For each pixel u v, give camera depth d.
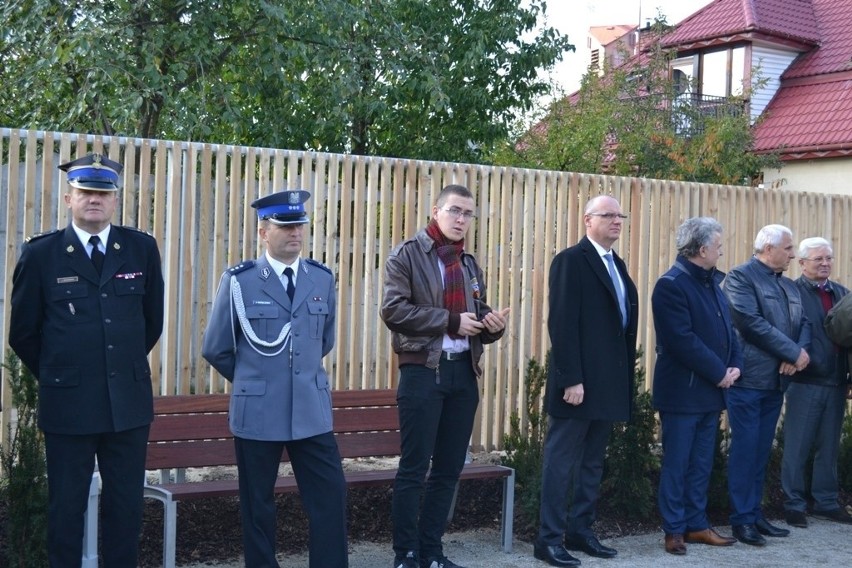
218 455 5.81
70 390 4.59
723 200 9.37
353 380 7.65
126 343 4.70
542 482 6.04
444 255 5.54
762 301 6.79
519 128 14.69
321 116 11.58
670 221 9.08
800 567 6.09
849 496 7.95
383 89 11.97
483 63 13.31
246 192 7.29
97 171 4.64
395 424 6.36
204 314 7.18
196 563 5.77
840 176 16.67
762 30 18.78
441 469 5.57
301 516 6.46
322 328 4.96
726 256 9.40
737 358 6.45
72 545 4.68
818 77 18.80
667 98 14.79
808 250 7.32
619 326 5.96
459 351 5.48
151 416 4.82
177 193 7.05
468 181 8.10
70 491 4.64
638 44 16.89
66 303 4.61
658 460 7.18
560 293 5.88
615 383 5.94
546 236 8.45
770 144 17.39
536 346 8.41
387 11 12.16
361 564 5.88
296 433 4.75
